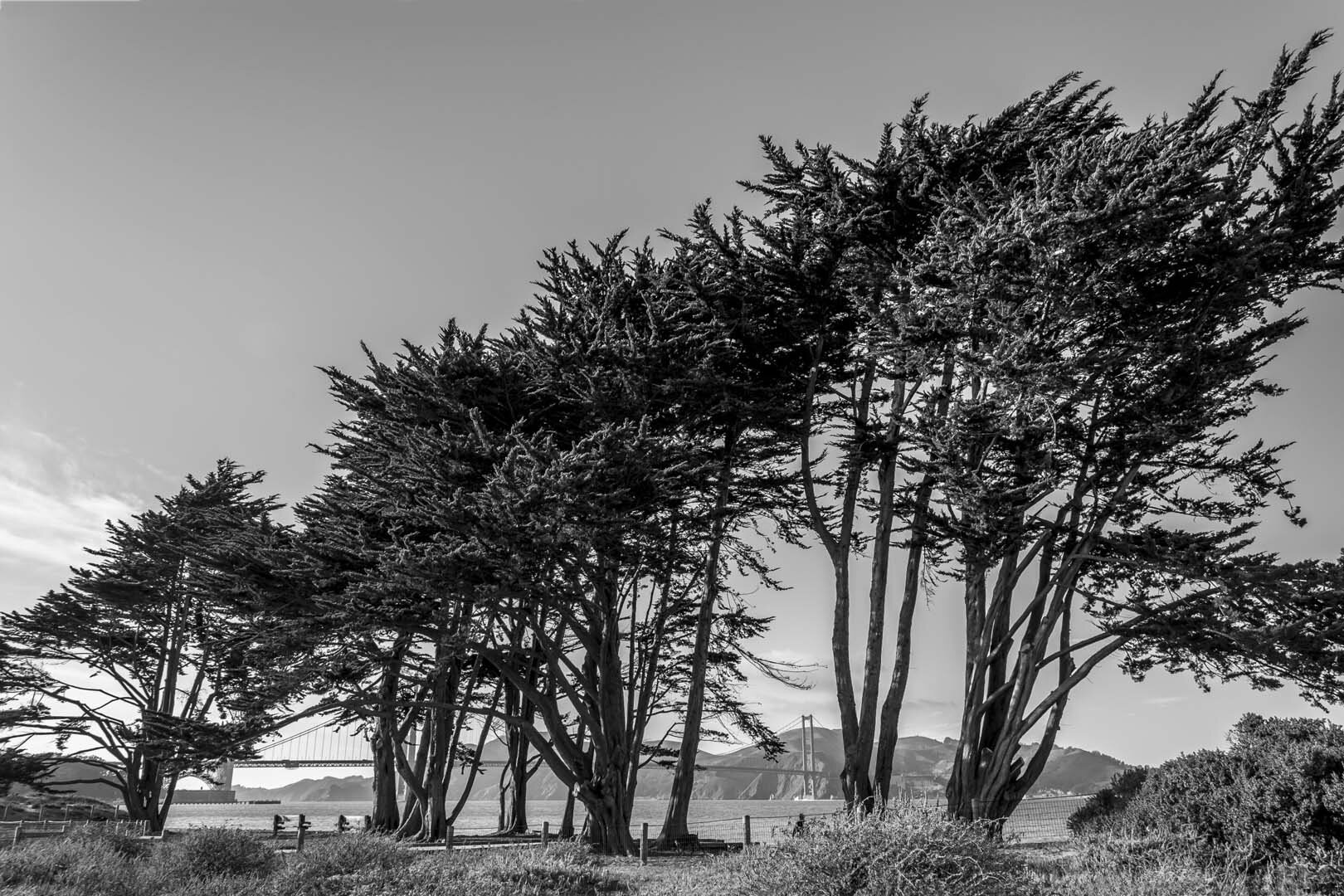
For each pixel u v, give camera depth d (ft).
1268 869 35.14
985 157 82.84
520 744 126.31
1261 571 64.28
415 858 57.47
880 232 83.30
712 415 84.74
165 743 79.97
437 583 70.49
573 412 84.23
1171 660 76.79
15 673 129.08
